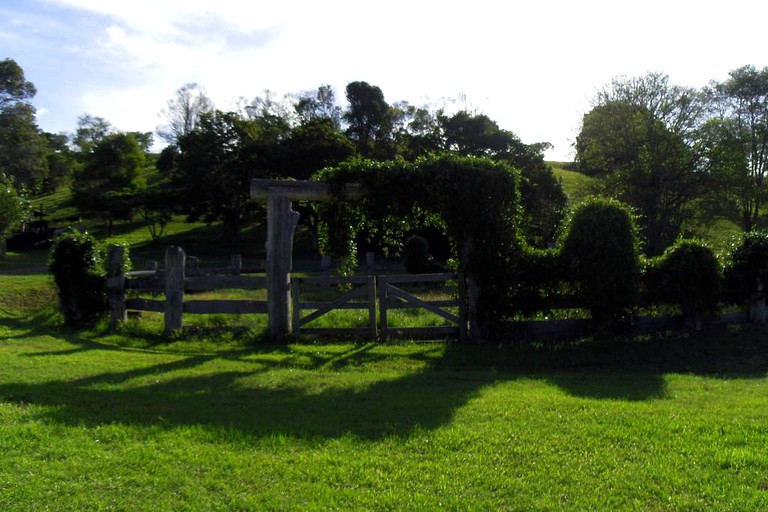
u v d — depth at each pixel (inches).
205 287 497.0
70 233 540.7
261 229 2263.8
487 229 466.9
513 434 223.0
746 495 165.6
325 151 1849.2
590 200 466.3
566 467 189.5
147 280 520.4
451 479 181.2
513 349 439.8
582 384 328.8
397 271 1191.6
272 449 209.0
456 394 298.8
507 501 165.8
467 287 482.3
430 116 2156.7
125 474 186.1
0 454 201.0
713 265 470.0
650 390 308.5
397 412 261.1
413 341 478.0
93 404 271.4
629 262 451.2
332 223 511.8
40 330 503.5
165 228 2314.2
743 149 1437.0
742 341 448.5
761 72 1651.1
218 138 1927.9
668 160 1337.4
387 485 177.3
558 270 464.1
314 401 285.7
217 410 265.4
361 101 2393.0
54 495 171.0
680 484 174.2
